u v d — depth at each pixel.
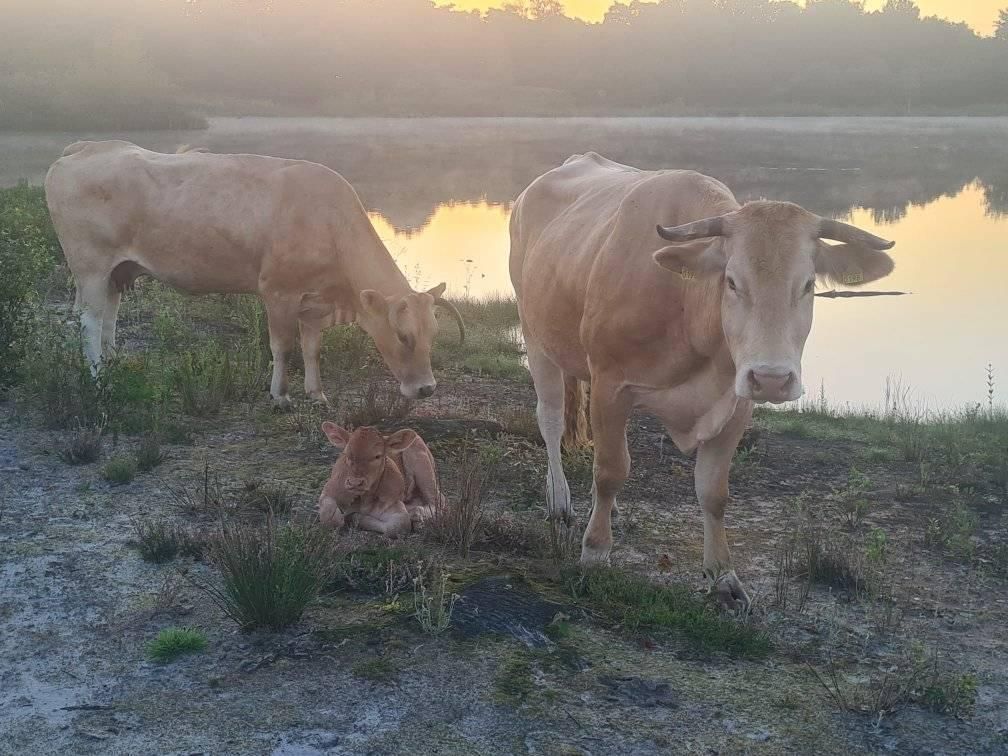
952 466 8.06
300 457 6.93
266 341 10.31
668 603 4.94
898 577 5.70
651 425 8.88
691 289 4.68
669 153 52.78
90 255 8.47
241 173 8.35
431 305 7.93
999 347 13.89
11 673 4.16
